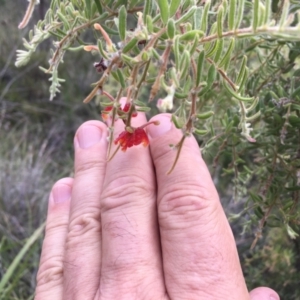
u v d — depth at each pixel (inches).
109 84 9.5
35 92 22.9
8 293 9.9
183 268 4.1
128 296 4.0
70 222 4.9
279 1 4.7
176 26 3.0
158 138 4.4
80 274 4.5
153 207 4.4
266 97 5.4
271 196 5.2
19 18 24.2
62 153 20.0
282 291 8.3
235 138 5.3
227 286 4.0
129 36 2.9
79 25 3.7
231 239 4.3
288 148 5.2
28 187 16.4
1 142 19.9
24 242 13.4
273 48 5.3
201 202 4.1
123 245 4.2
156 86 2.7
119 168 4.4
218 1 4.2
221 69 3.2
